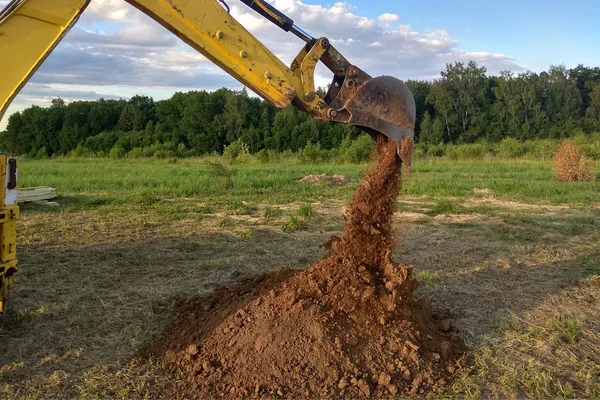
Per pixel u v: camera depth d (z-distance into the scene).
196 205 11.55
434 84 53.00
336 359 3.88
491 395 3.73
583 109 54.09
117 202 11.65
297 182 15.92
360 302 4.27
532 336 4.68
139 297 5.52
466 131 52.16
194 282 6.05
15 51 3.68
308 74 4.05
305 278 4.52
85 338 4.50
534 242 8.27
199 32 3.81
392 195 4.59
